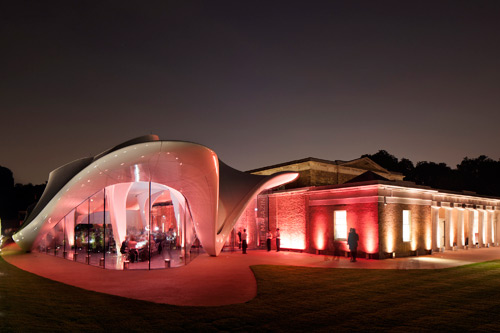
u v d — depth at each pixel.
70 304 8.23
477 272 13.50
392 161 64.00
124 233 20.94
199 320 7.08
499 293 9.62
